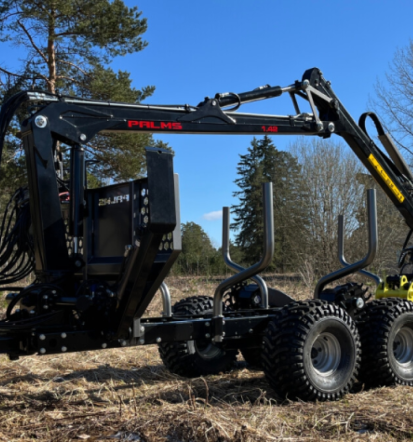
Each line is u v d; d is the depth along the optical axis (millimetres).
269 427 3408
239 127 5180
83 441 3215
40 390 4602
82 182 4289
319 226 21719
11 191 17250
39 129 4020
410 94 20547
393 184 6266
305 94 5781
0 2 16766
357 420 3535
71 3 17438
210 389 4609
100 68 18766
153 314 8781
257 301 5766
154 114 4664
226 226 5090
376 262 20734
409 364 4969
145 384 4934
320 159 22078
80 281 4242
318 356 4426
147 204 3768
